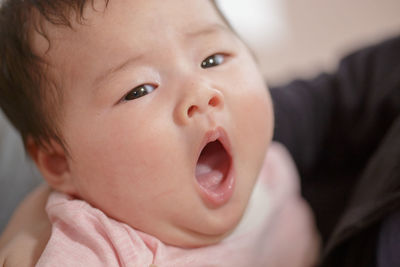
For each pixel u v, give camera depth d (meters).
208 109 0.44
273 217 0.65
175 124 0.44
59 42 0.46
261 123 0.49
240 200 0.48
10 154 0.74
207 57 0.47
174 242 0.49
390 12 1.42
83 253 0.45
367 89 0.72
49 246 0.45
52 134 0.49
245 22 1.48
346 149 0.76
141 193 0.46
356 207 0.54
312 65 1.37
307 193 0.81
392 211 0.49
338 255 0.55
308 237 0.69
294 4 1.49
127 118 0.44
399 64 0.69
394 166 0.50
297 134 0.78
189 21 0.46
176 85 0.45
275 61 1.43
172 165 0.44
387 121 0.68
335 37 1.44
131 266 0.44
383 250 0.47
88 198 0.50
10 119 0.54
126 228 0.48
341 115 0.75
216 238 0.52
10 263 0.49
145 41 0.44
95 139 0.46
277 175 0.71
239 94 0.47
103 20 0.44
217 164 0.49
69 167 0.50
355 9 1.45
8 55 0.49
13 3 0.49
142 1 0.45
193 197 0.46
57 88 0.47
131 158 0.45
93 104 0.45
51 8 0.46
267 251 0.62
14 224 0.59
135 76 0.44
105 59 0.44
